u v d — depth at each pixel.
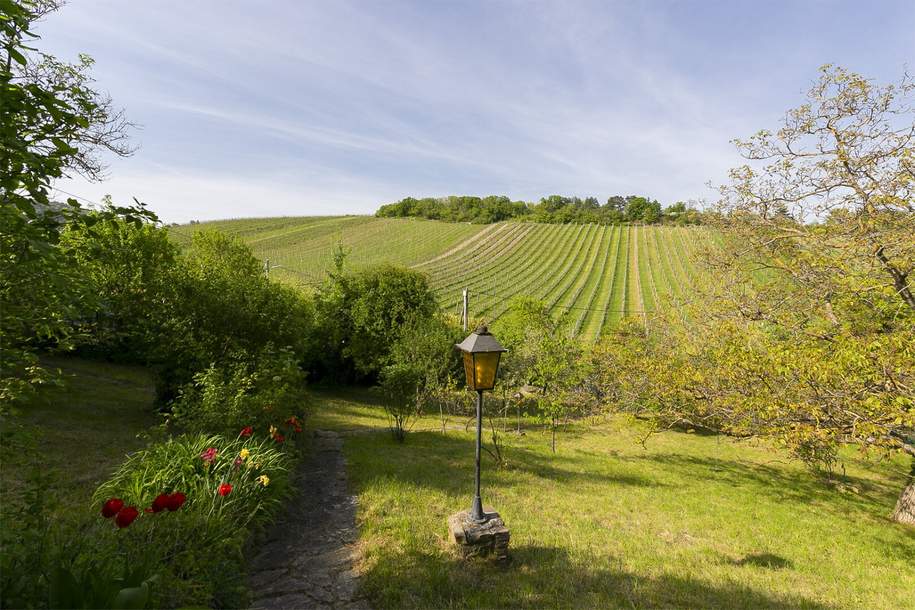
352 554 4.88
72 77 8.40
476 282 44.97
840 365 6.00
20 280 3.57
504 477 8.63
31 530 2.89
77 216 3.67
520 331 19.12
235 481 4.92
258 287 10.77
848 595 5.01
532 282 44.78
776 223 8.41
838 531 7.29
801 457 8.97
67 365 14.62
